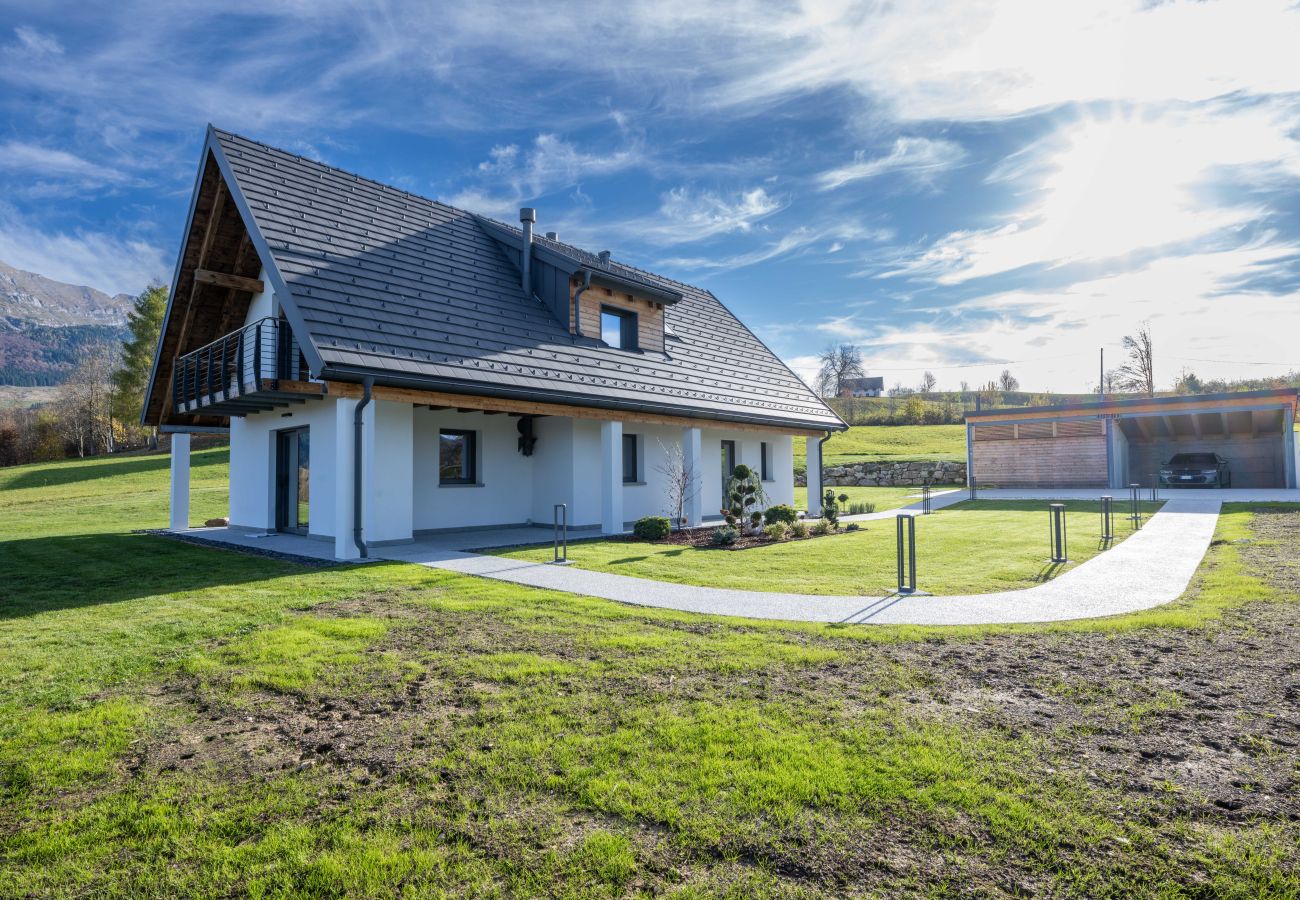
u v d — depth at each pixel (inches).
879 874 98.9
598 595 302.7
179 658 208.4
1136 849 103.9
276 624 248.5
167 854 108.1
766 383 773.9
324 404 490.0
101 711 166.6
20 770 136.9
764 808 117.2
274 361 432.1
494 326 518.9
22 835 113.8
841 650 212.1
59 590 322.3
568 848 106.9
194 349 597.3
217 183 512.4
